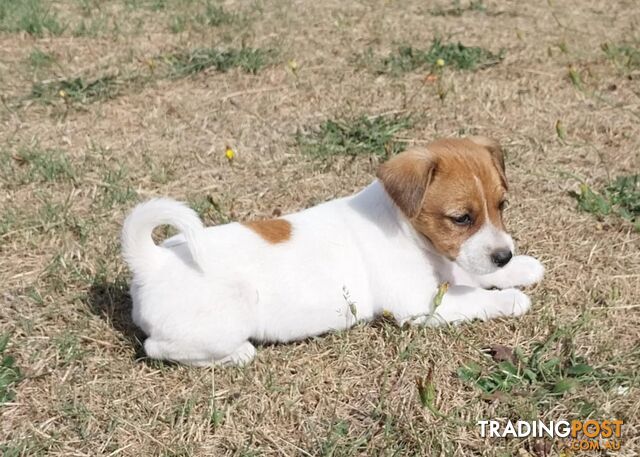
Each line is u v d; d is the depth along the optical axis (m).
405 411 0.78
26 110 1.25
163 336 0.80
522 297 0.87
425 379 0.80
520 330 0.85
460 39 1.46
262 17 1.63
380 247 0.85
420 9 1.66
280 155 1.13
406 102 1.23
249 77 1.33
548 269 0.92
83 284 0.93
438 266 0.86
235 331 0.81
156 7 1.72
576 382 0.78
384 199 0.85
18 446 0.76
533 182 1.05
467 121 1.19
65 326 0.88
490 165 0.83
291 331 0.84
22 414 0.79
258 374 0.82
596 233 0.97
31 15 1.62
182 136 1.19
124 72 1.35
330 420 0.78
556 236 0.96
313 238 0.84
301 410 0.79
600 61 1.33
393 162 0.83
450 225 0.82
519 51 1.38
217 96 1.28
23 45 1.50
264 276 0.82
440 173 0.82
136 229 0.80
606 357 0.81
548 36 1.46
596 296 0.88
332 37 1.50
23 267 0.96
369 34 1.51
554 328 0.85
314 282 0.83
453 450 0.75
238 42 1.48
